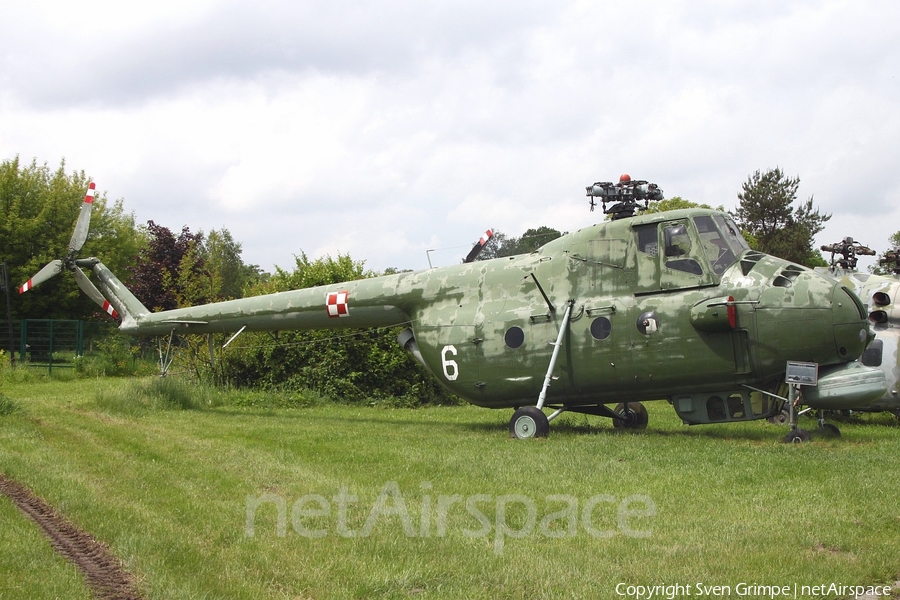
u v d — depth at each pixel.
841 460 11.30
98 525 8.12
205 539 7.76
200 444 13.51
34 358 36.31
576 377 15.06
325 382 23.83
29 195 43.69
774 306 13.56
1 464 11.09
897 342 17.95
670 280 14.36
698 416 14.62
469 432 15.70
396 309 17.62
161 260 42.38
